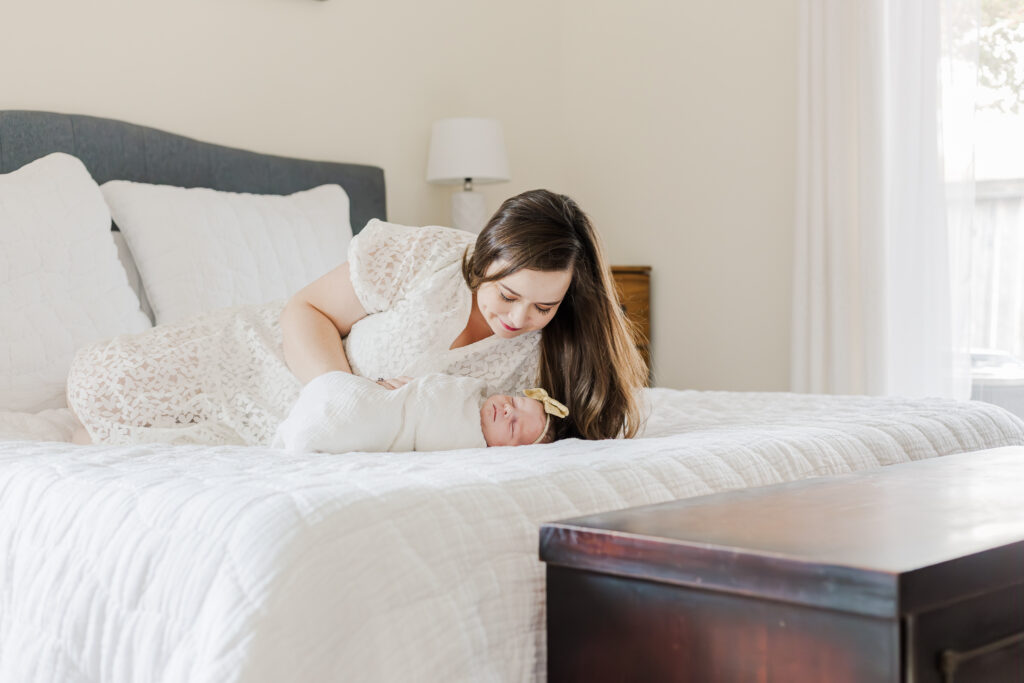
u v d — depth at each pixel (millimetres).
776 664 799
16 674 1053
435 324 1616
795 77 3635
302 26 3328
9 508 1188
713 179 3879
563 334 1653
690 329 3975
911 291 3230
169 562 958
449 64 3816
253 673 821
